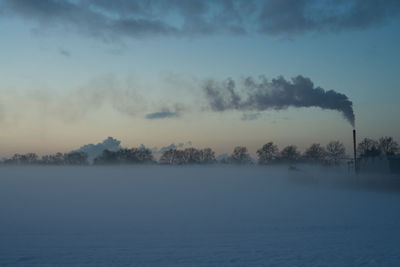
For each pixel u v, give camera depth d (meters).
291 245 13.71
